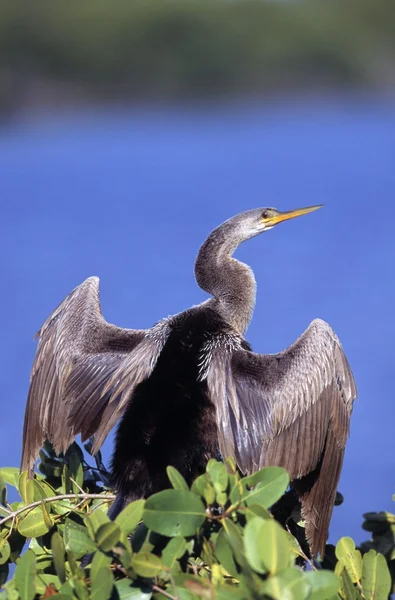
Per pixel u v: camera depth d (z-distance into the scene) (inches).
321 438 404.8
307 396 402.9
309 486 405.7
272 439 394.6
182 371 406.3
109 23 5600.4
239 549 281.7
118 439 393.1
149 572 289.1
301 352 412.2
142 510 301.0
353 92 6097.4
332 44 5979.3
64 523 365.7
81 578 297.7
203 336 418.9
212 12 5871.1
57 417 418.6
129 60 5703.7
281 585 251.9
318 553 396.8
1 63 5334.6
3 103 5374.0
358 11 6013.8
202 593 261.7
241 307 486.0
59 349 432.1
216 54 5885.8
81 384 414.6
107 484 410.9
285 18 5969.5
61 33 5438.0
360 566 331.9
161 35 5748.0
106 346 422.9
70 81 5502.0
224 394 396.2
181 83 5885.8
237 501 301.6
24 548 422.0
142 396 400.2
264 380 403.9
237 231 511.5
